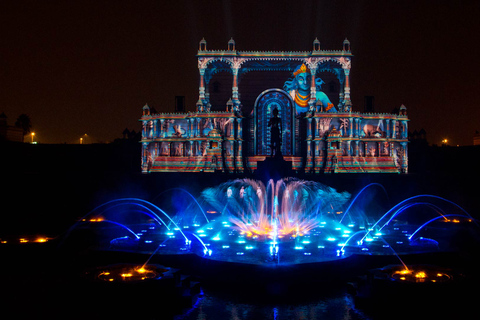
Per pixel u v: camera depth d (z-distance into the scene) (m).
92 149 59.38
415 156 60.62
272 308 16.61
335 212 39.50
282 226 32.72
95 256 22.36
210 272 20.22
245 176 44.41
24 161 55.19
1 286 18.12
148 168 55.41
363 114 54.75
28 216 32.84
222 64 60.59
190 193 44.00
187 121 54.91
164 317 15.63
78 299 16.36
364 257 21.11
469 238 26.23
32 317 14.88
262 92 56.66
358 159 53.84
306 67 59.34
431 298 15.58
